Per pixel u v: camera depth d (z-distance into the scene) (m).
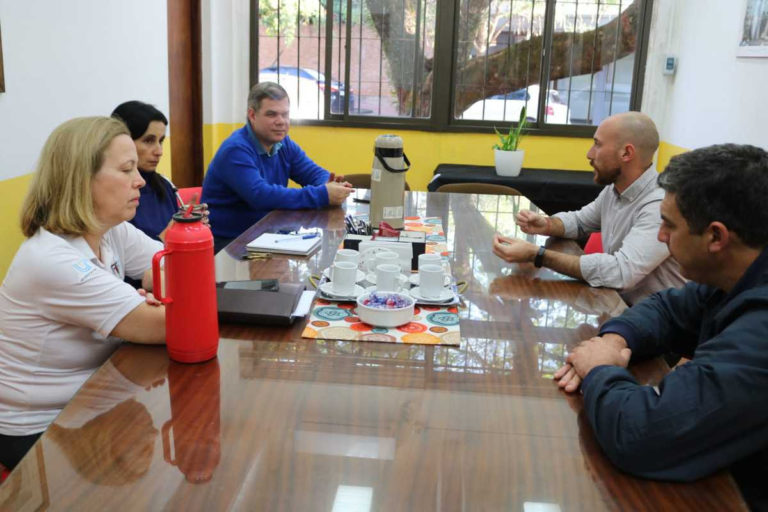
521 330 1.50
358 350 1.36
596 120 5.51
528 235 2.46
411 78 5.55
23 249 1.36
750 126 3.83
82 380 1.41
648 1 5.22
